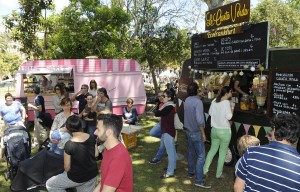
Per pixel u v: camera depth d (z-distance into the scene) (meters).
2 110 6.12
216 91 7.68
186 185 5.45
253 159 2.28
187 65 9.11
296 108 4.90
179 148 7.73
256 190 2.24
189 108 5.16
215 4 9.66
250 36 5.62
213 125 5.34
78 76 10.33
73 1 13.88
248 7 5.71
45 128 7.49
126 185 2.59
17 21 14.25
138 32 17.89
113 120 2.67
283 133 2.24
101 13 13.92
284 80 5.11
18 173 4.56
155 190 5.26
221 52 6.54
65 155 3.64
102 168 2.67
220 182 5.56
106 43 14.06
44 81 10.48
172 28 18.34
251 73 7.49
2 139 5.63
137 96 11.31
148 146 7.93
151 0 17.91
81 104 7.16
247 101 5.90
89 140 3.75
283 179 2.15
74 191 4.06
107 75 10.73
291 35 23.25
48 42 15.21
